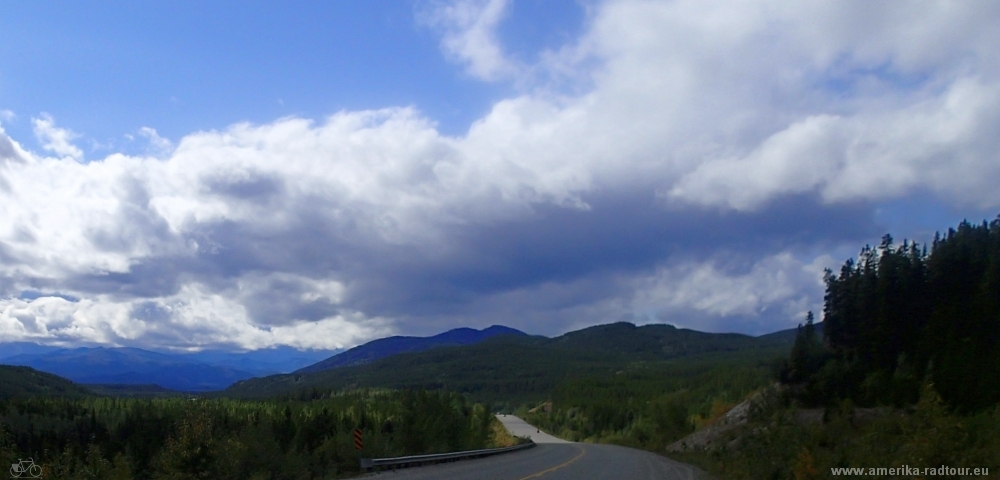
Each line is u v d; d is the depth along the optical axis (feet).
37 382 453.17
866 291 201.05
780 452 88.79
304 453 98.02
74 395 421.59
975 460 49.57
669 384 538.47
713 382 419.54
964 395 131.64
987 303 155.12
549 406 637.71
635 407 463.83
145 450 128.77
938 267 190.90
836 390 184.85
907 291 192.34
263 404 344.08
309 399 487.61
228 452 78.23
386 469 100.94
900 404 148.36
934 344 161.89
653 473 107.65
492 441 272.51
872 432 71.77
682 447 229.86
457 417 184.03
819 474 67.92
